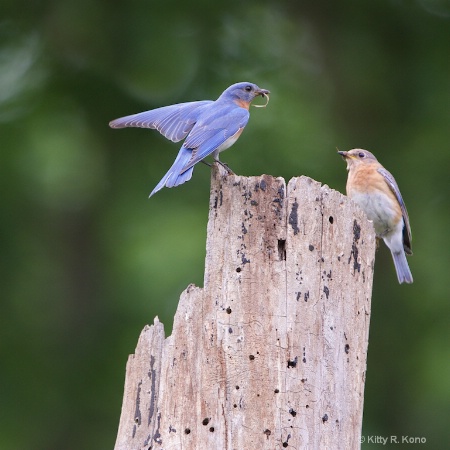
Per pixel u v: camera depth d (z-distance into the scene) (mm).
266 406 7277
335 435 7367
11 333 16922
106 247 17141
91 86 17688
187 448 7238
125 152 17922
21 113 17656
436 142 17406
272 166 17062
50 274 17406
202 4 17969
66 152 17547
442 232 16734
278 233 7574
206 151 8703
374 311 16641
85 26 17703
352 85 18016
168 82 17734
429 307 16438
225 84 17734
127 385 7633
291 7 18422
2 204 17391
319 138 17344
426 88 18062
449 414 15570
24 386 16672
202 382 7340
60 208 17672
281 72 18078
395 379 16281
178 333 7461
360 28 18422
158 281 15680
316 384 7367
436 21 18453
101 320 16781
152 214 17172
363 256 7754
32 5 17781
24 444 16281
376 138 17750
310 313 7461
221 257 7566
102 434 16328
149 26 17781
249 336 7398
